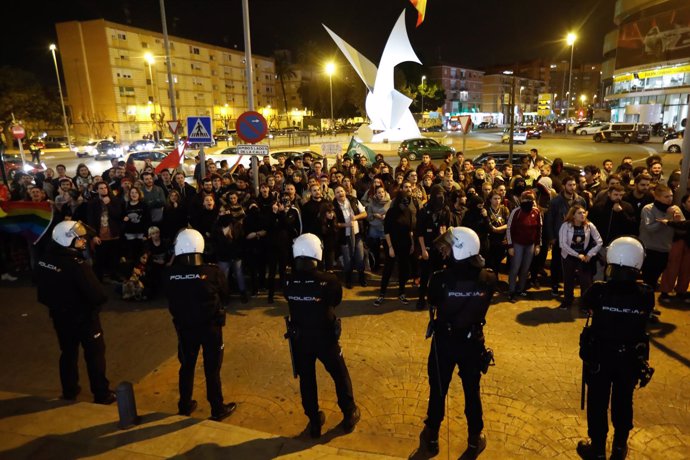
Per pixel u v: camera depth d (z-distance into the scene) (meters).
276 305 6.76
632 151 30.66
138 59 62.56
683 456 3.55
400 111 21.41
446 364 3.53
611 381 3.38
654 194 6.16
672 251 6.29
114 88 59.78
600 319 3.34
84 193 9.91
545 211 7.75
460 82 106.94
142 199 7.94
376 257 8.30
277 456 3.49
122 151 34.72
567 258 6.16
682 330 5.57
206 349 4.01
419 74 82.75
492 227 6.83
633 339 3.28
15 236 8.44
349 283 7.38
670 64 43.62
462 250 3.40
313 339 3.72
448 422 4.00
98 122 59.91
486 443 3.71
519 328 5.75
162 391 4.66
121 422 3.88
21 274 8.45
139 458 3.51
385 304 6.64
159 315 6.48
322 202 7.21
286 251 6.86
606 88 66.00
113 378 4.89
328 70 57.12
